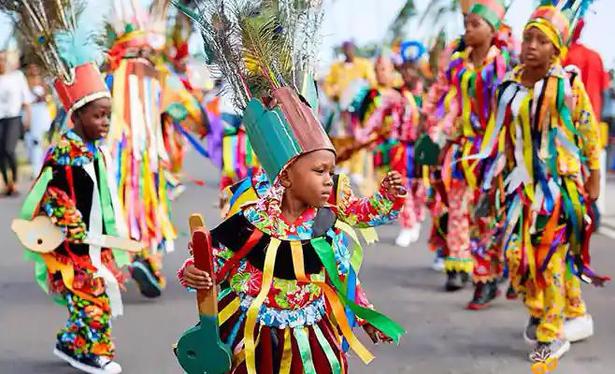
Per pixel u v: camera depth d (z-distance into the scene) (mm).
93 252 6352
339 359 4422
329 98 15086
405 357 6953
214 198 16062
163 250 8695
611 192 16250
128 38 8500
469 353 7035
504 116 6797
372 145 11469
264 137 4160
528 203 6672
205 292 4129
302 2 4398
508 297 8289
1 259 10922
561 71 6578
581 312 7215
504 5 8297
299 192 4109
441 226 9391
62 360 6980
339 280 4270
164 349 7195
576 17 6613
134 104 8445
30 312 8430
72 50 6320
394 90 11211
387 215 4348
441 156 8805
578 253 6820
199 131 9406
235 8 4328
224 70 4359
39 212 6320
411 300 8734
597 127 6613
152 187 8500
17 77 16281
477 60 8367
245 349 4184
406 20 11789
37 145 17609
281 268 4227
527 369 6637
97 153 6457
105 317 6441
